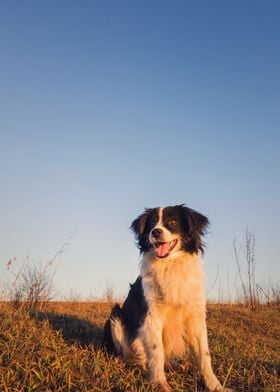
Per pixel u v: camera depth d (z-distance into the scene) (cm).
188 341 154
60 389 126
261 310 365
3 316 200
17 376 131
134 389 131
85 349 164
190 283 152
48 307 292
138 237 167
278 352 236
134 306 163
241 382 151
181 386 142
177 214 162
